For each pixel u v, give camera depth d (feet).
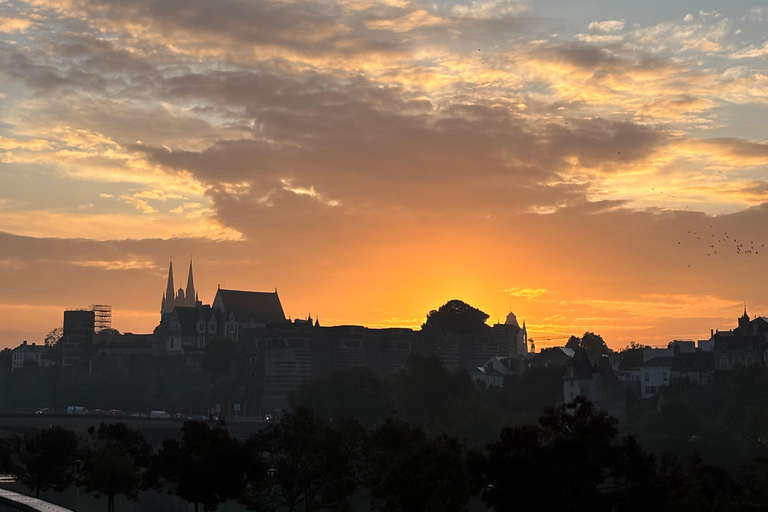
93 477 566.77
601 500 437.58
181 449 526.16
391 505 442.50
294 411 529.04
